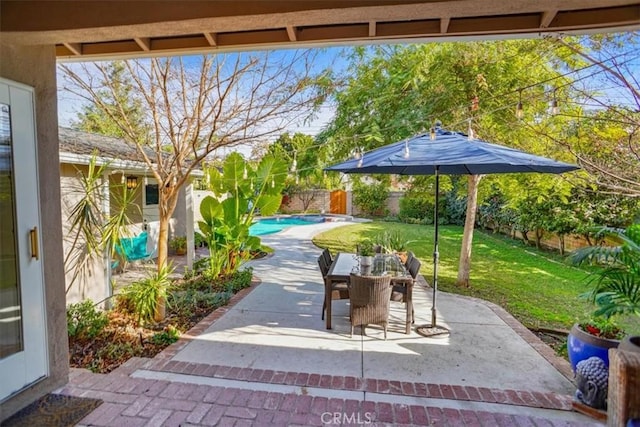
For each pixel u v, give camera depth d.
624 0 1.97
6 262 2.76
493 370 3.63
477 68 6.48
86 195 4.90
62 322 3.17
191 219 8.44
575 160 5.38
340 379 3.39
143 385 3.20
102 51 3.16
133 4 2.27
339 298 4.98
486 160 3.65
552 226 9.98
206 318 5.09
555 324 5.20
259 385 3.25
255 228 18.42
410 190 9.20
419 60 6.77
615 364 2.31
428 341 4.35
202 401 2.95
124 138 5.80
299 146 8.15
